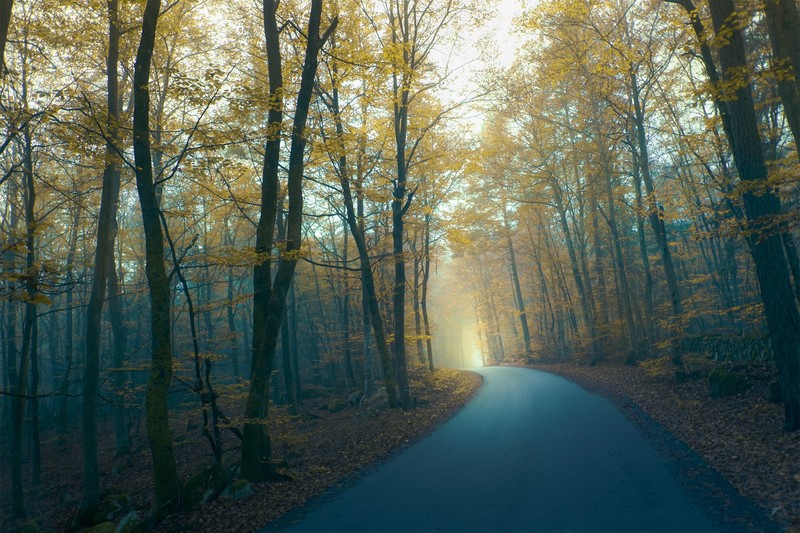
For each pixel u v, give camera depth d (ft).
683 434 33.04
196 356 32.09
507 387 76.33
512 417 47.47
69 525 39.27
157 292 29.07
